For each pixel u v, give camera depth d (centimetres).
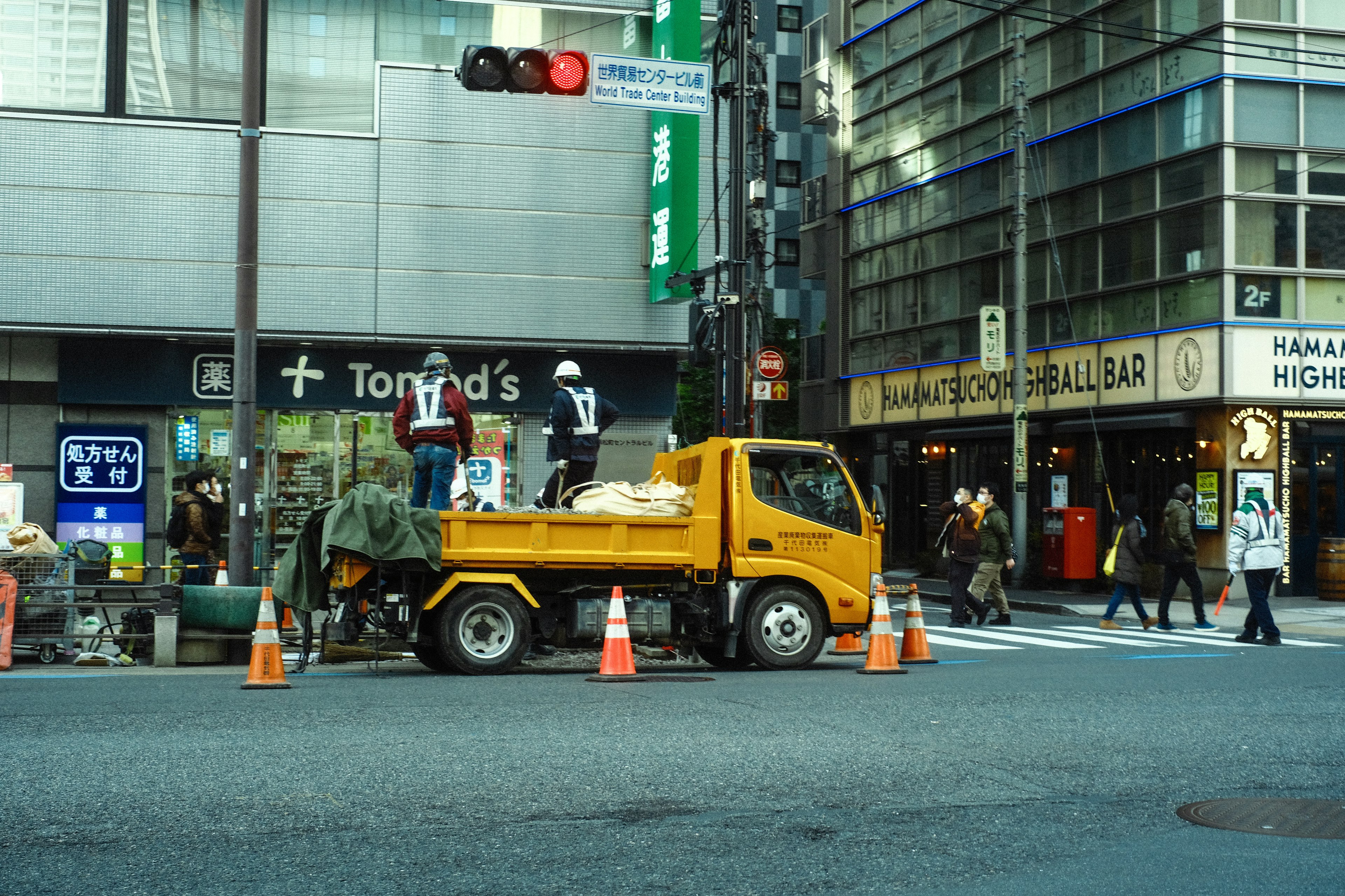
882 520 1238
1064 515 2430
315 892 467
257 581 1708
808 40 3809
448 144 1836
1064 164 2680
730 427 1599
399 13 1839
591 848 527
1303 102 2275
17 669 1183
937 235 3150
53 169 1734
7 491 1548
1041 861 518
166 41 1781
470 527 1117
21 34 1742
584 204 1873
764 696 948
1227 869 509
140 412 1816
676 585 1196
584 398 1301
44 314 1727
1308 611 2055
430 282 1823
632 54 1886
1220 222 2244
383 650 1159
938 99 3150
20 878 480
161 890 467
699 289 1670
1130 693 988
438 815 575
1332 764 718
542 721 813
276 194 1784
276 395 1831
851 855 523
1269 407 2252
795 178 5547
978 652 1416
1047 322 2741
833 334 3612
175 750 707
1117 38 2527
